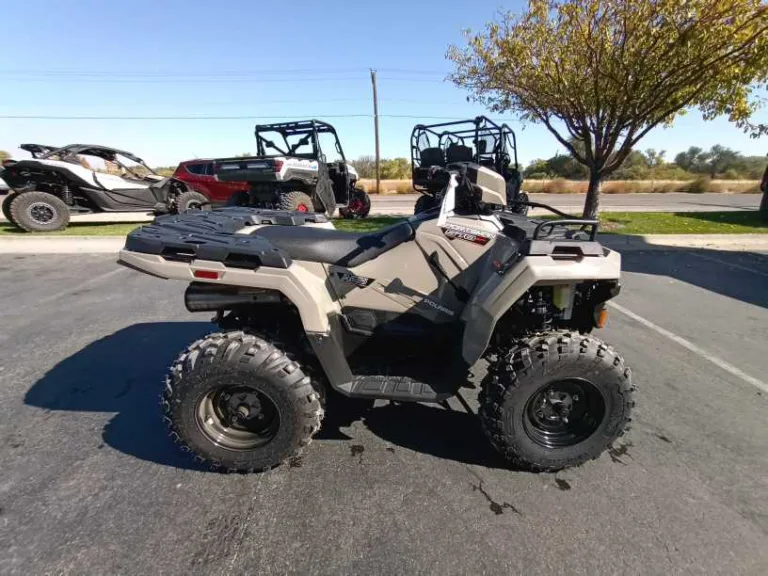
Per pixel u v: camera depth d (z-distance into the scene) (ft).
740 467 7.89
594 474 7.66
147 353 12.20
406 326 8.59
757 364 11.98
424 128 32.58
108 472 7.53
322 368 8.01
